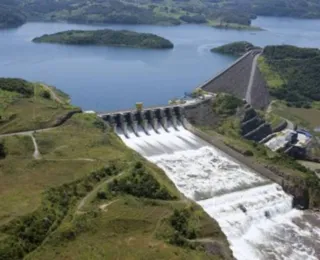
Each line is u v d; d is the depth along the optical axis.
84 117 146.88
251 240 109.94
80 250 85.88
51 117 142.50
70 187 104.00
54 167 113.31
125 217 96.00
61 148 124.62
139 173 110.06
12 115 140.50
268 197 126.44
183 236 95.50
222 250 95.44
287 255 105.00
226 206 118.88
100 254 85.31
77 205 99.31
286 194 129.50
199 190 125.06
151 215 98.38
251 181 133.62
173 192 108.75
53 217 93.06
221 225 111.88
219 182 130.75
